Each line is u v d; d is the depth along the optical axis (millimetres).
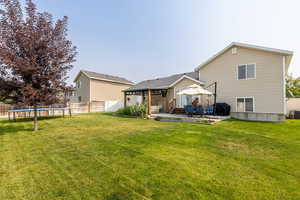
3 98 6539
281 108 10094
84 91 25422
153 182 2770
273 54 10391
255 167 3363
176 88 14844
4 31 6066
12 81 6328
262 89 10766
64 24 7410
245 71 11445
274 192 2463
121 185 2689
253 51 11102
